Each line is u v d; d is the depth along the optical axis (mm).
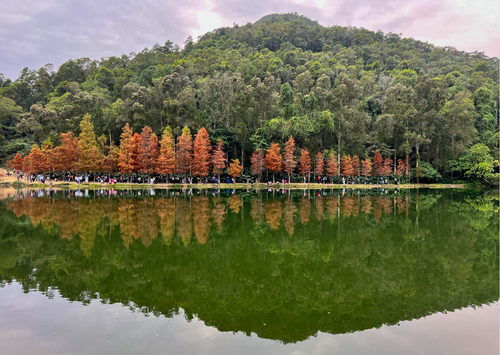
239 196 48000
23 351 8109
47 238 19734
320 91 88188
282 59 138625
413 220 27875
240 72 117000
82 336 8906
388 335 9328
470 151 84312
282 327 9703
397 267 15500
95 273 13859
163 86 88750
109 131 79000
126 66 164875
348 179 81875
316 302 11484
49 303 11031
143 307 10867
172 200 40562
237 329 9555
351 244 19562
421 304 11523
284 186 71188
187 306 11000
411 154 90062
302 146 84562
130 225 23766
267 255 17047
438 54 170500
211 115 85188
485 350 8531
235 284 13031
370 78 114625
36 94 138500
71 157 67188
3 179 68250
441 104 86875
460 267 15578
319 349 8484
